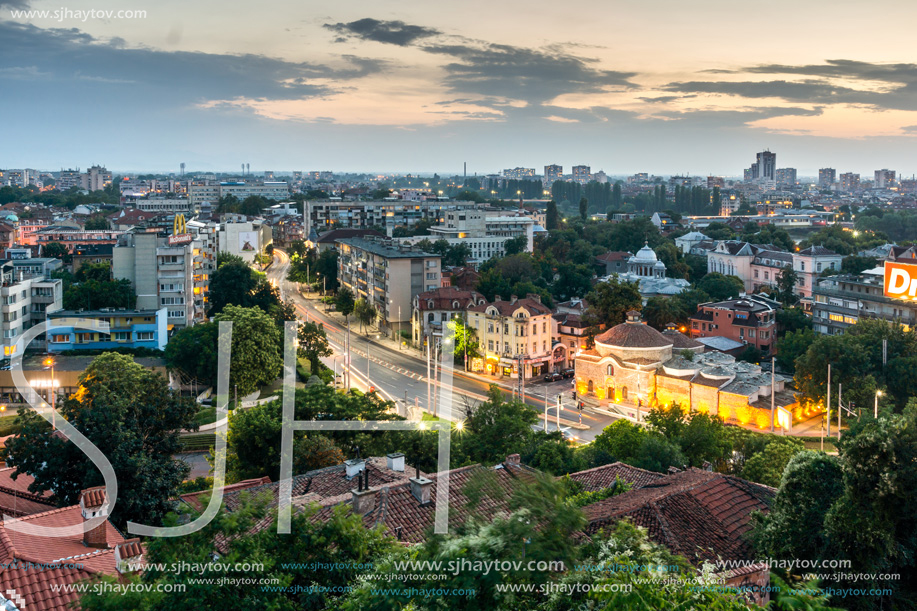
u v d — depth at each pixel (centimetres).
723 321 16288
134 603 2592
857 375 11788
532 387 14250
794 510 4169
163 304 14962
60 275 16962
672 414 8806
